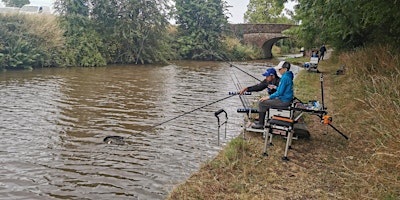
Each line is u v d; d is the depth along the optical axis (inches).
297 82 552.1
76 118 402.3
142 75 872.9
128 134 342.0
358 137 240.8
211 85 706.2
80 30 1119.0
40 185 229.6
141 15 1302.9
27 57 895.7
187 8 1664.6
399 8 330.6
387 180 158.1
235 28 1833.2
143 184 230.2
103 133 344.5
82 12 1194.6
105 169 254.7
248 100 521.3
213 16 1656.0
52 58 996.6
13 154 283.7
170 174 246.2
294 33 1077.1
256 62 1485.0
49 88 609.0
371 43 536.7
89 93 571.5
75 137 330.0
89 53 1098.1
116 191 220.4
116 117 411.2
